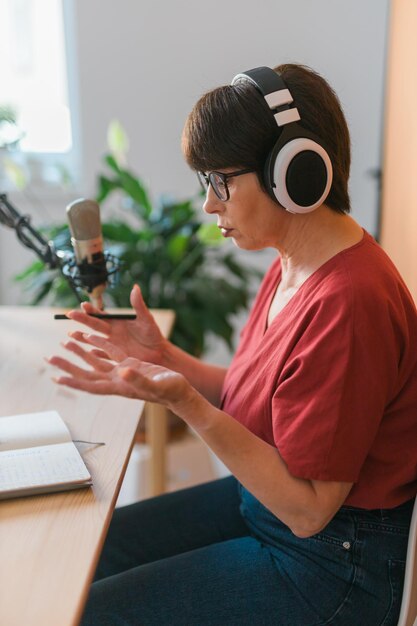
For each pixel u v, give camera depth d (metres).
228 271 2.67
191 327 2.17
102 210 2.85
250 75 0.94
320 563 0.98
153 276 2.28
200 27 2.61
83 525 0.82
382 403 0.91
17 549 0.77
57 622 0.67
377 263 0.96
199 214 2.71
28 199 2.91
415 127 1.49
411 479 0.98
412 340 0.97
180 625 0.94
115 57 2.68
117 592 0.97
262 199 0.97
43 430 1.01
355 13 2.47
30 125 2.89
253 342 1.17
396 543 0.97
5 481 0.87
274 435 0.93
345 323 0.89
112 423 1.08
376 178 2.27
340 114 0.97
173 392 0.86
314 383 0.90
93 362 0.93
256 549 1.06
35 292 2.44
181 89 2.69
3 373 1.28
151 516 1.21
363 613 0.97
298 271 1.04
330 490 0.90
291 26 2.54
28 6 2.79
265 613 0.96
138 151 2.78
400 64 1.62
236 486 1.27
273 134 0.91
